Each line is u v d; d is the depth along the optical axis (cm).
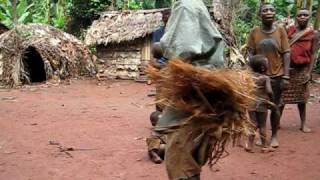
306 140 615
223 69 296
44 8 1805
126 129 677
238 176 470
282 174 477
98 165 501
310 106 891
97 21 1354
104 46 1305
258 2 1644
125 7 1595
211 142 294
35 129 675
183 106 286
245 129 292
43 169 487
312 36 648
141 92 1073
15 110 829
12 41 1206
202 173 477
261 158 532
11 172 477
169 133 300
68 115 783
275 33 579
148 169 489
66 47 1265
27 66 1296
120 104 907
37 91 1089
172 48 300
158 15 1267
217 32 310
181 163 294
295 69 647
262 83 535
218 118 286
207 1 1440
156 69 300
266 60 545
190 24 297
